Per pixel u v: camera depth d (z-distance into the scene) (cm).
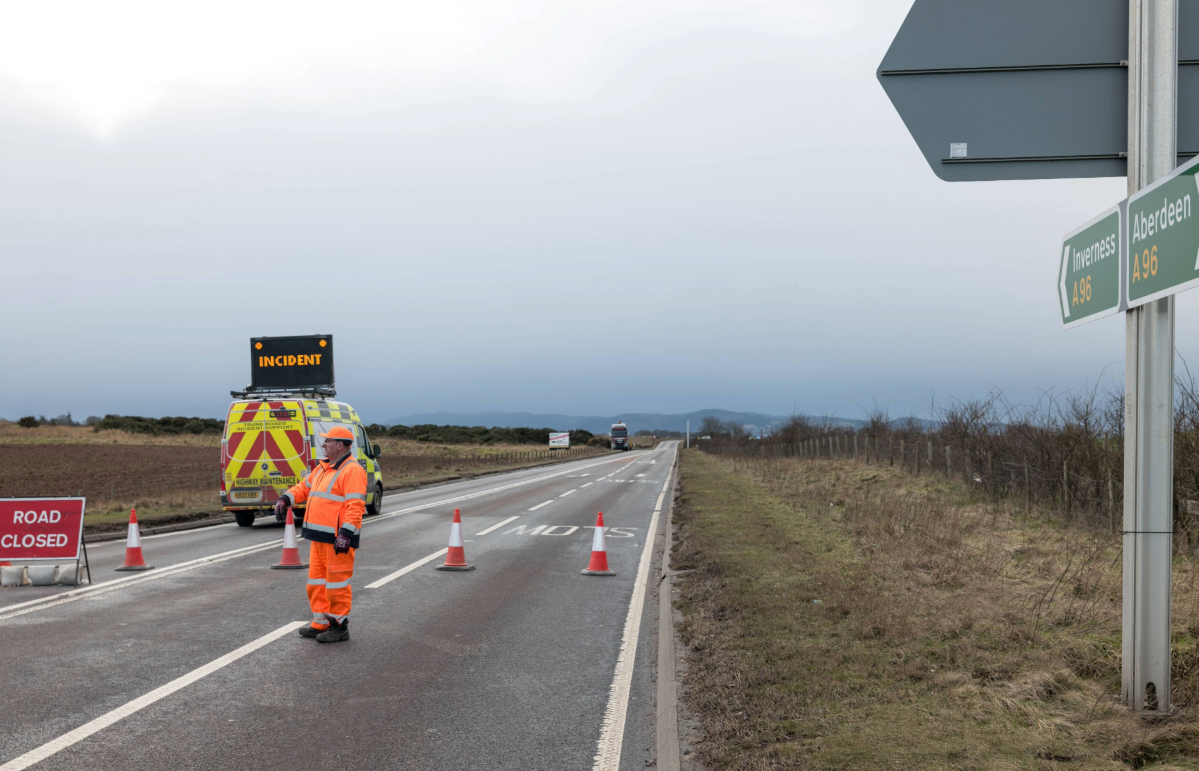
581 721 548
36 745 496
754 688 564
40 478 3544
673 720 514
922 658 618
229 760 475
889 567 1000
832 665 611
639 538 1586
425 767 467
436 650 735
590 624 844
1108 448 1345
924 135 516
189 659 696
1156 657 474
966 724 483
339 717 552
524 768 467
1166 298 462
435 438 12562
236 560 1285
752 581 944
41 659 694
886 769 418
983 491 1747
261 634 789
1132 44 480
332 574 762
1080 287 521
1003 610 748
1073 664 585
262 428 1800
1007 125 509
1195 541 988
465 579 1116
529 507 2309
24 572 1058
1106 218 482
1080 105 503
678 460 5819
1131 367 477
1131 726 453
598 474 4406
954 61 512
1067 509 1367
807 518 1572
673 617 809
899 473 2422
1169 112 466
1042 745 446
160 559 1298
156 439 8225
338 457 782
